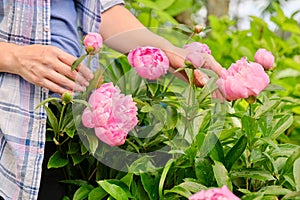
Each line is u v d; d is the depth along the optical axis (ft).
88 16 4.77
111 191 4.00
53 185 4.36
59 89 4.09
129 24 5.03
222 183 3.90
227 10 11.12
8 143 4.19
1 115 4.20
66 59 4.10
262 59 4.48
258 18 8.29
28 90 4.25
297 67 7.58
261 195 3.68
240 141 4.21
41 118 4.21
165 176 4.02
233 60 7.61
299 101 4.91
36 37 4.34
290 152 4.35
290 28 8.29
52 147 4.39
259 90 4.14
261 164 4.37
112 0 5.07
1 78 4.25
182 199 4.12
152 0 7.80
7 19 4.32
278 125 4.49
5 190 4.23
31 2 4.33
